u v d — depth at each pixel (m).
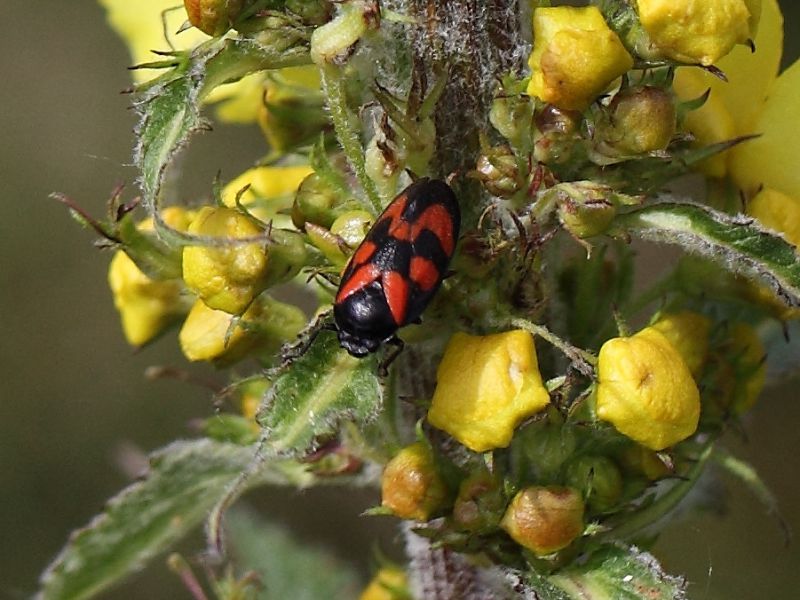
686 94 0.11
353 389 0.10
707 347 0.11
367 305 0.10
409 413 0.11
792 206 0.11
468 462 0.10
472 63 0.10
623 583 0.10
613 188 0.10
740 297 0.11
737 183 0.11
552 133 0.10
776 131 0.11
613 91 0.10
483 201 0.10
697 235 0.10
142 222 0.11
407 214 0.10
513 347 0.10
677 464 0.11
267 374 0.10
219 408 0.11
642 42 0.10
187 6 0.10
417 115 0.10
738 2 0.10
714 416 0.11
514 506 0.10
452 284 0.10
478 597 0.11
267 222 0.11
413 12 0.10
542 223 0.10
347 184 0.10
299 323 0.11
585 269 0.11
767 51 0.11
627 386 0.10
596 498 0.10
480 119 0.10
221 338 0.11
